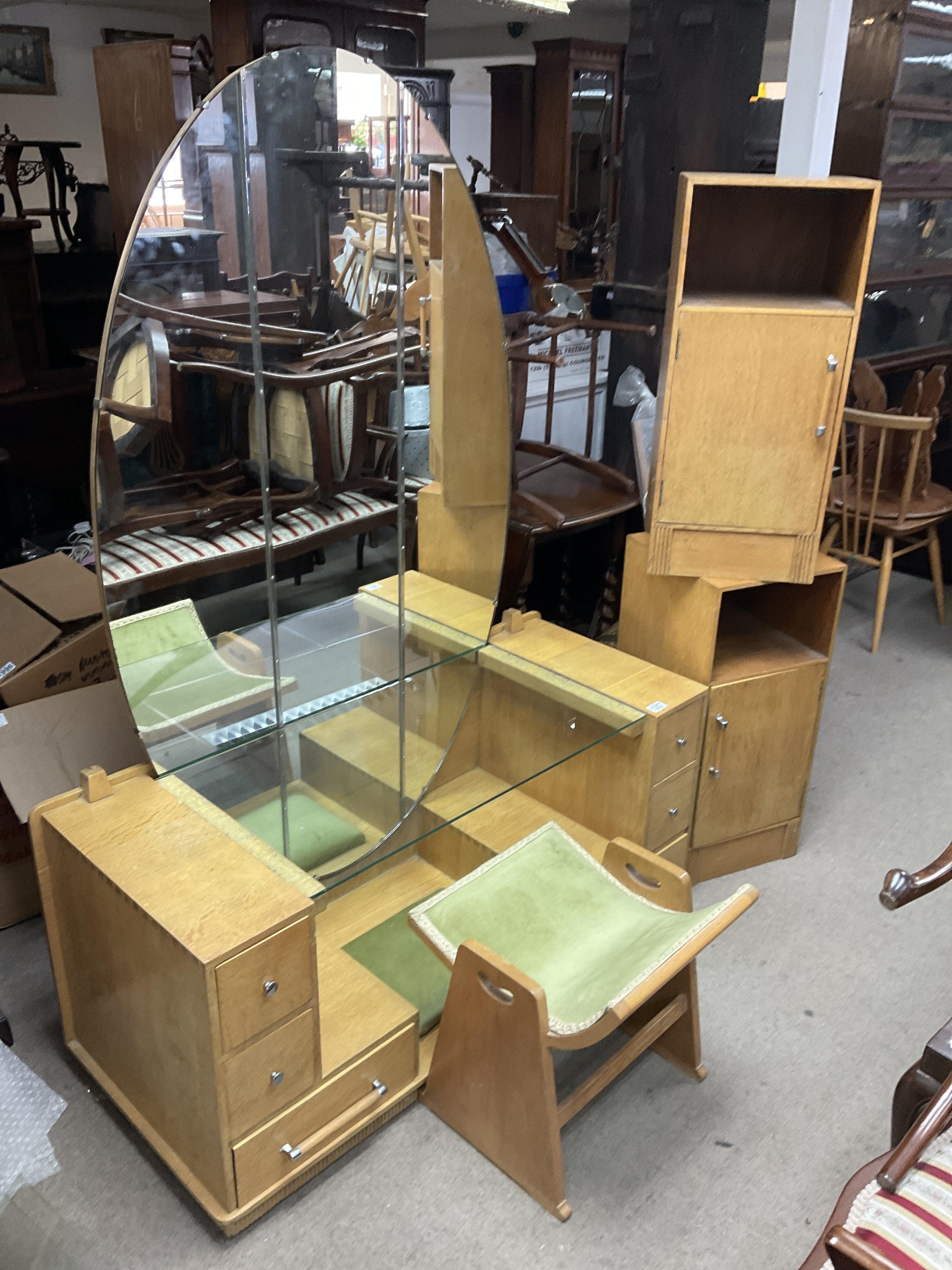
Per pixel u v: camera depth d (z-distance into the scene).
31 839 1.61
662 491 2.08
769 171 3.07
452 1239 1.54
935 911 2.30
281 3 2.40
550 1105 1.53
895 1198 1.10
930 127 3.39
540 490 2.82
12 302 2.31
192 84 2.25
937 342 4.20
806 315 1.90
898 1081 1.71
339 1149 1.66
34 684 2.01
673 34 2.59
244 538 1.63
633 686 2.11
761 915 2.28
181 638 1.61
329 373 1.63
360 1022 1.66
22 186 2.39
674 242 1.91
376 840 1.85
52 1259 1.26
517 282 2.74
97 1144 1.68
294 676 1.80
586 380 3.19
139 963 1.46
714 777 2.26
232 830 1.66
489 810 2.30
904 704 3.22
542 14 3.19
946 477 3.87
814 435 1.99
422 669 2.00
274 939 1.37
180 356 1.44
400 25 2.67
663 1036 1.87
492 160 3.65
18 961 2.07
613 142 3.48
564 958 1.69
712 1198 1.62
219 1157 1.45
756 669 2.23
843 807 2.69
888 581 3.45
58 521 2.57
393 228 1.63
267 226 1.47
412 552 1.91
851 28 3.14
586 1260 1.52
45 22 2.42
